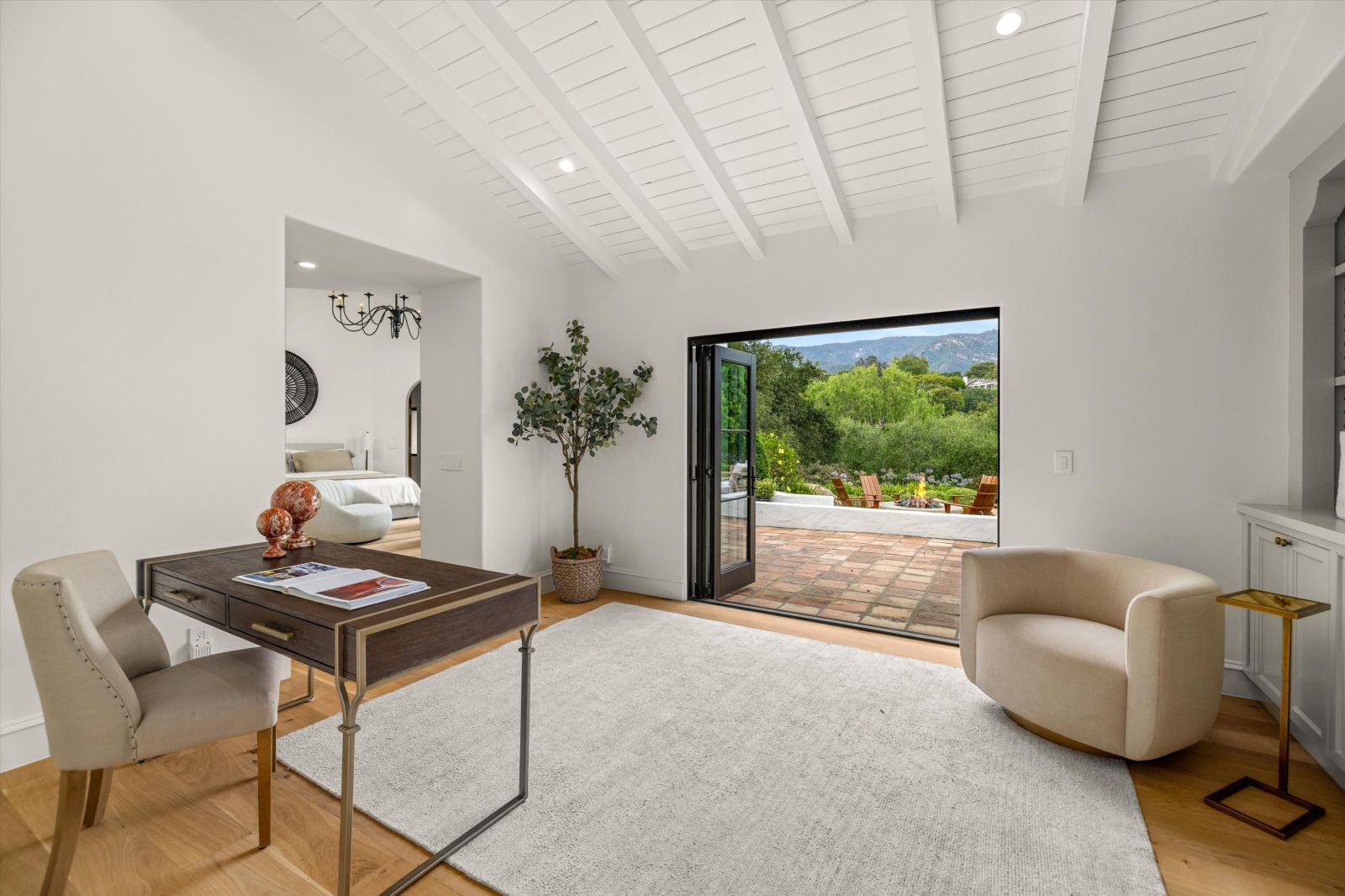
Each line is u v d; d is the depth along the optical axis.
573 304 4.95
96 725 1.54
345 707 1.52
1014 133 2.99
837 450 12.27
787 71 2.77
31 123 2.28
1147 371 3.03
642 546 4.70
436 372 4.48
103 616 1.86
